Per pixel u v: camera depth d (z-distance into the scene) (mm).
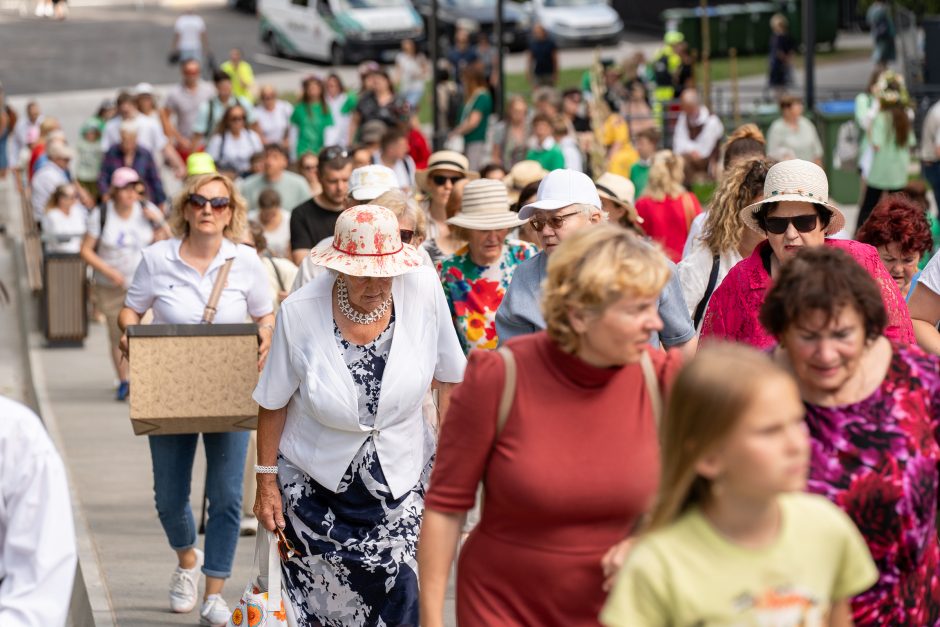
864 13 76812
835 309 6824
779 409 5621
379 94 40781
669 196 19875
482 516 7270
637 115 45250
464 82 41656
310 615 10234
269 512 10203
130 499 17531
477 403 7090
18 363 27812
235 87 56000
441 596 7320
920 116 43531
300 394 10055
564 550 7051
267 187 23719
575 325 6840
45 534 6629
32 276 29938
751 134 15070
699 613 5770
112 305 23094
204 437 12586
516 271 11242
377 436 10000
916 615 7164
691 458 5734
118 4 96750
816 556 5879
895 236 12750
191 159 17797
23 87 68312
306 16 72438
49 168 32438
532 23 74812
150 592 13797
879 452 7039
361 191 15047
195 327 11945
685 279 12070
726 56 72875
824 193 10242
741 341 10289
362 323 9945
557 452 7004
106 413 22578
